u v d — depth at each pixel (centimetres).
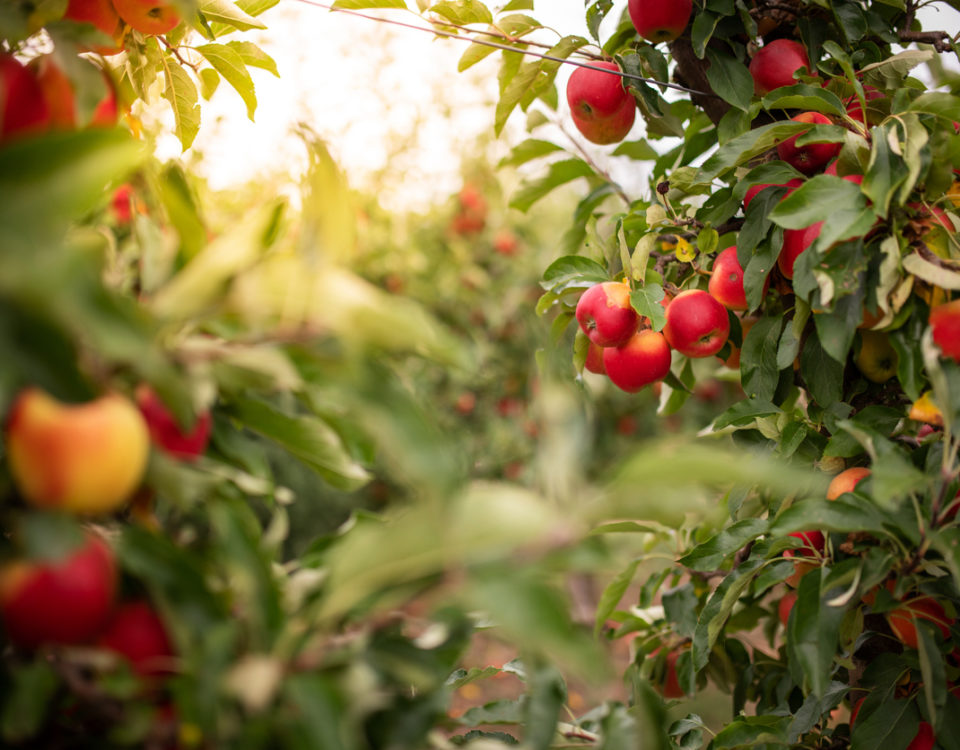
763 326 149
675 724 145
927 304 121
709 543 137
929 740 121
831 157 148
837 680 144
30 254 53
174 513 101
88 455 59
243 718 62
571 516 61
